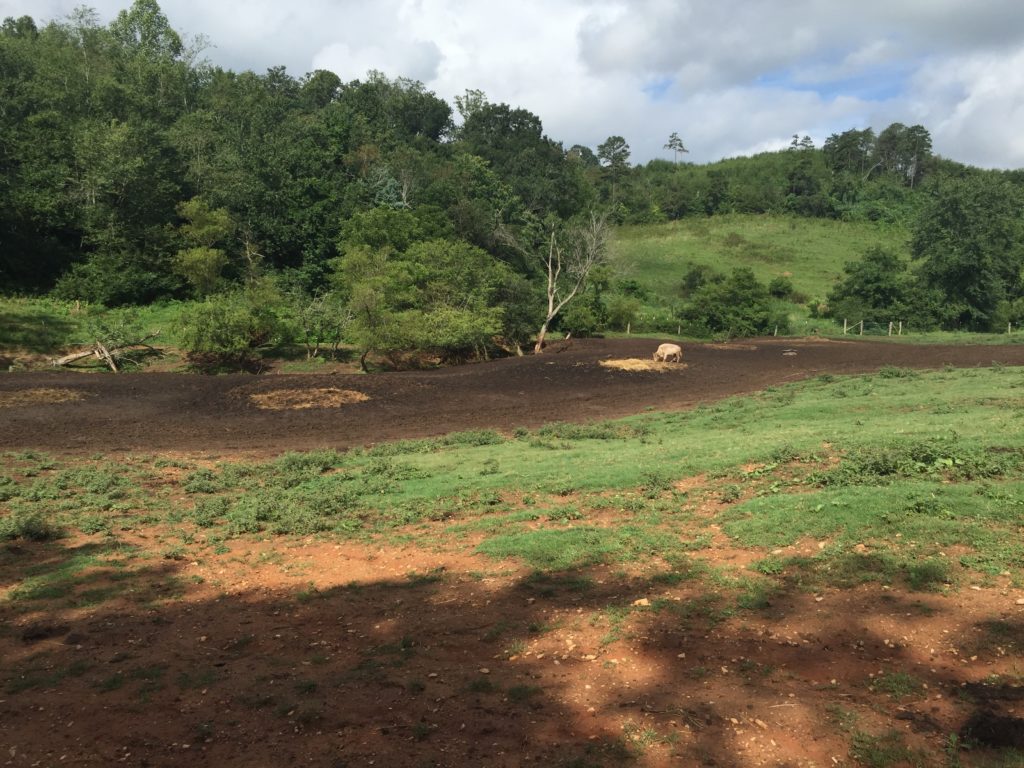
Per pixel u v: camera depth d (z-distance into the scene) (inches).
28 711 204.1
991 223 2183.8
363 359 1299.2
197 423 778.2
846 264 2388.0
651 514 370.9
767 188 4498.0
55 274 1706.4
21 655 245.9
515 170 3454.7
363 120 3176.7
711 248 3523.6
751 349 1449.3
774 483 393.7
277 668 228.4
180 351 1334.9
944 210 2252.7
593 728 182.5
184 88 2630.4
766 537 310.0
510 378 1071.0
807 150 5536.4
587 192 3700.8
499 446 649.0
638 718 185.3
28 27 3134.8
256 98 2709.2
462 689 205.9
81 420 760.3
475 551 335.0
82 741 187.0
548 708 193.8
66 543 382.6
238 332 1266.0
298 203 2023.9
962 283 2217.0
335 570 329.4
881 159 5369.1
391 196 2422.5
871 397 748.6
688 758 167.8
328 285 1911.9
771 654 217.5
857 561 271.4
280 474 550.3
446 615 265.1
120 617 279.1
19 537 389.7
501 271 1542.8
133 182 1756.9
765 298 2118.6
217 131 2347.4
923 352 1327.5
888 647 215.8
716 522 345.4
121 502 463.2
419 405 900.6
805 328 2134.6
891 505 314.8
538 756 170.7
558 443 635.5
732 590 263.9
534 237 2071.9
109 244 1706.4
